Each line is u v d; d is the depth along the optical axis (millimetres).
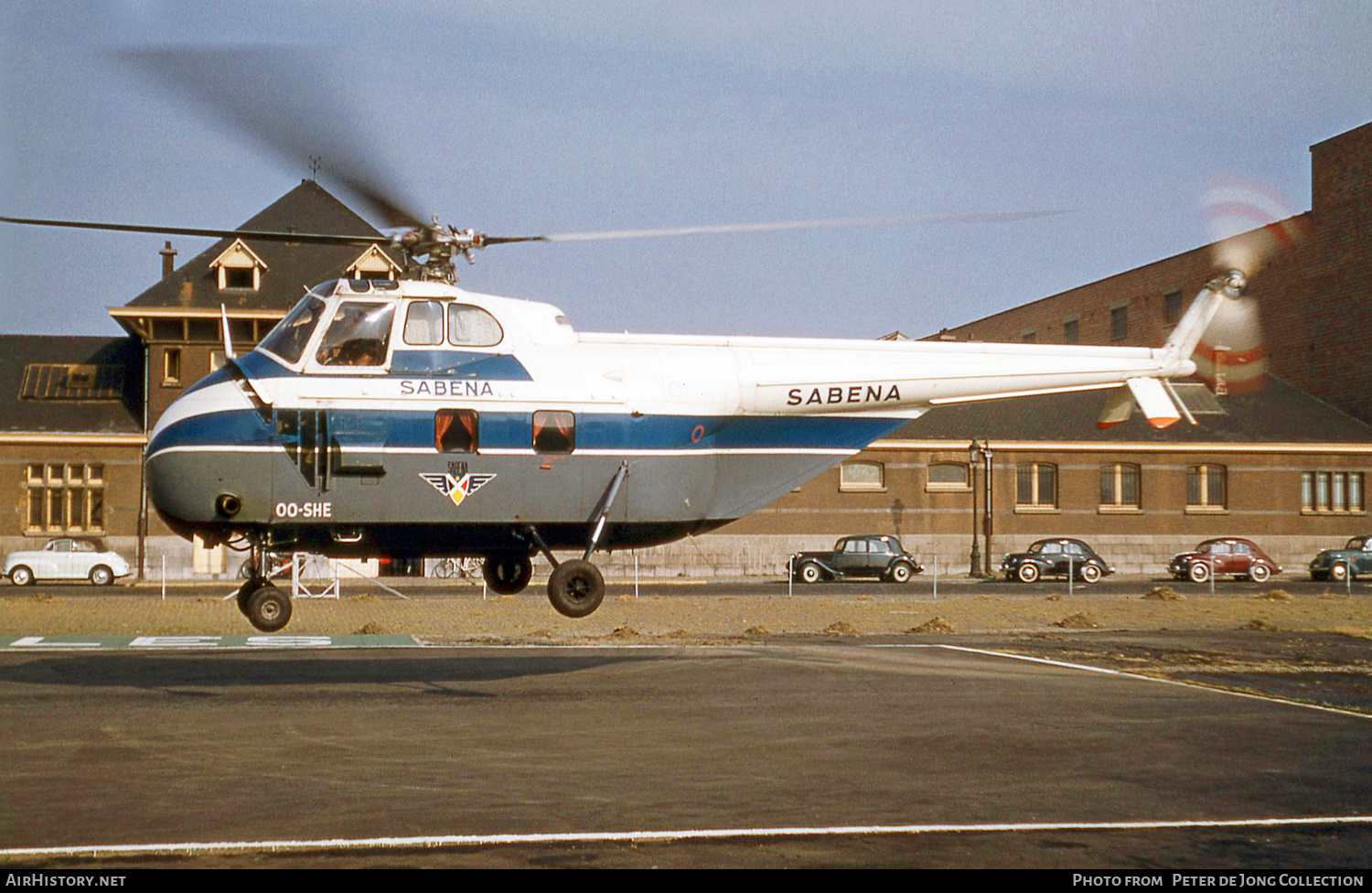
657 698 13625
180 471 12812
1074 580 43906
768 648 18938
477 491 13305
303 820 8219
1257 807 8891
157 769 9766
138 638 20266
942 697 13836
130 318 44969
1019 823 8344
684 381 14047
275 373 13062
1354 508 53125
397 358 13234
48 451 44375
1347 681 15961
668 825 8188
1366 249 54438
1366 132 54656
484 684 14633
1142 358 15602
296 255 47406
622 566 47312
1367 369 54125
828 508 49500
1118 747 11055
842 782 9523
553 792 9086
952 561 50062
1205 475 52250
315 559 43188
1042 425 52250
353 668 16109
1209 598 33344
